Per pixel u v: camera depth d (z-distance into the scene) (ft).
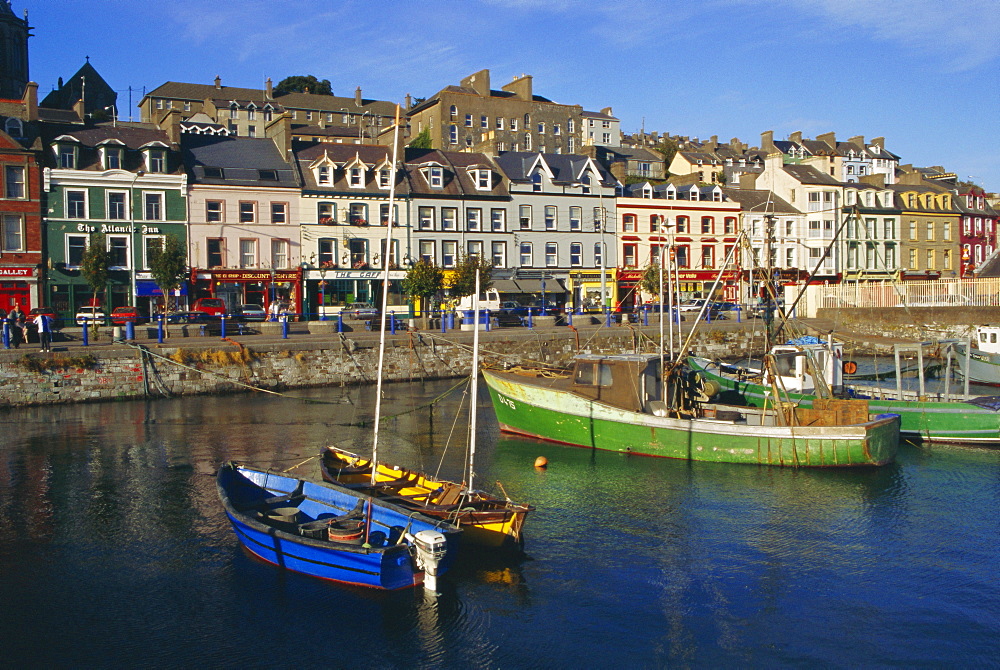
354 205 177.88
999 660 40.09
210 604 45.44
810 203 237.25
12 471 72.74
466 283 159.94
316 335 128.06
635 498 65.00
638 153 341.21
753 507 62.64
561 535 56.85
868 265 245.45
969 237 268.00
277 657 40.29
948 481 69.41
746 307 183.11
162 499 64.49
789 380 90.02
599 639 42.19
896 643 41.81
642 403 79.05
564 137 324.19
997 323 160.86
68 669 39.06
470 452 52.85
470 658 40.42
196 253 162.09
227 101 308.19
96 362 107.45
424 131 303.48
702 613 45.11
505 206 196.85
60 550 53.42
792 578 49.67
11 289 147.33
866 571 50.70
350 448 82.48
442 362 131.03
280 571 48.88
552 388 82.79
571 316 152.87
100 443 83.92
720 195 228.02
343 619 43.86
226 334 129.59
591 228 207.51
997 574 50.21
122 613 44.47
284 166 175.52
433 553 44.24
